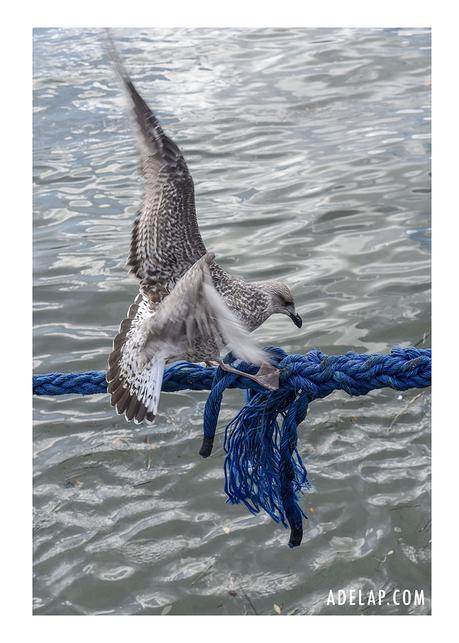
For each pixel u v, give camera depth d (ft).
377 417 19.83
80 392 12.73
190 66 40.29
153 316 10.30
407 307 22.84
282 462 11.92
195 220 11.96
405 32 43.52
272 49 42.14
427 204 27.50
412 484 18.15
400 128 32.96
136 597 16.16
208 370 12.08
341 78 38.14
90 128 33.91
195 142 32.42
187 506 17.97
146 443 19.40
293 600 16.07
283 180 29.40
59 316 22.95
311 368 11.49
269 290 13.21
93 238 26.32
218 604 16.01
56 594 16.17
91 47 42.96
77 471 18.75
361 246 25.49
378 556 16.78
